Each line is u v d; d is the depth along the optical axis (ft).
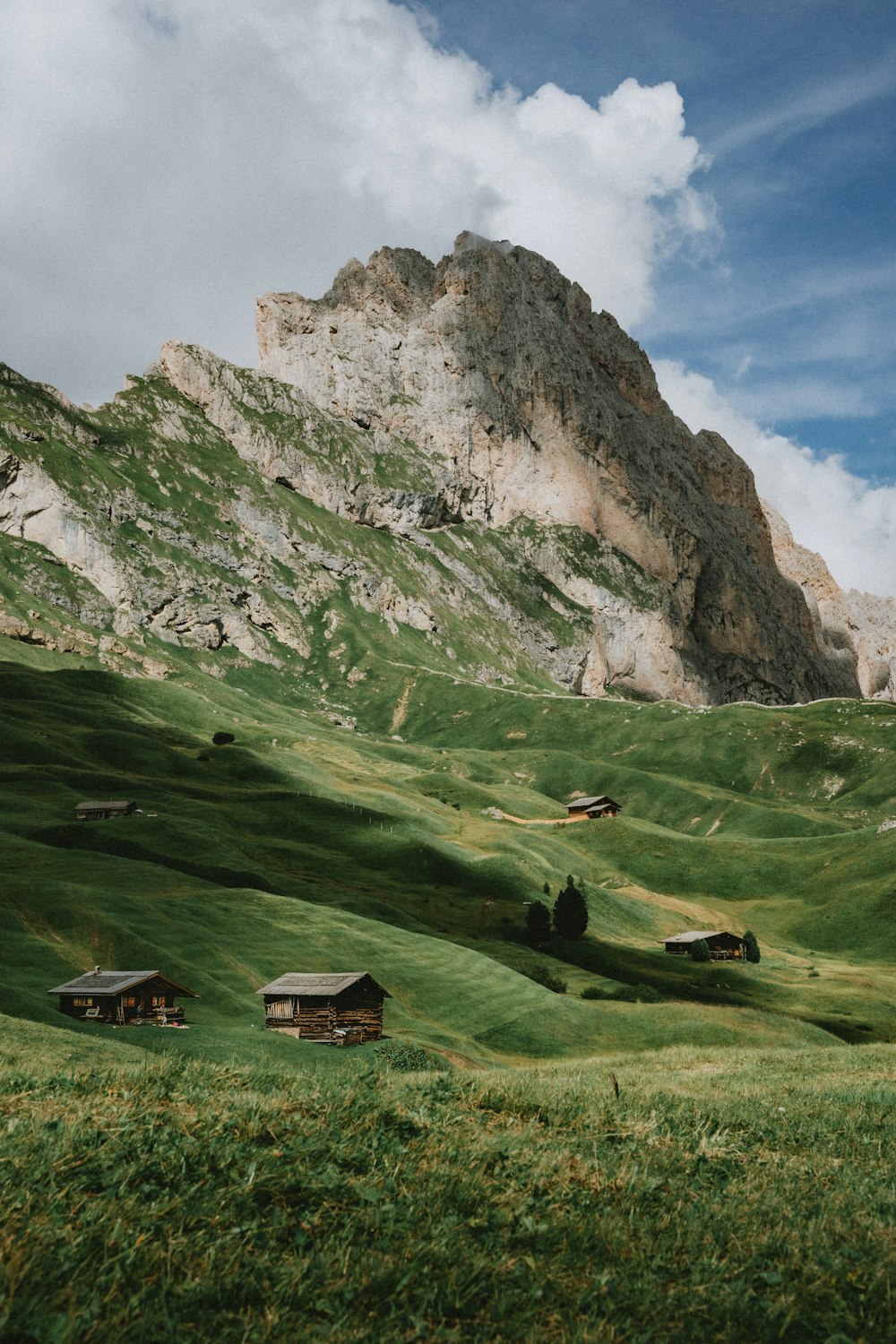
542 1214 30.04
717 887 577.02
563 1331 22.22
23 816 420.77
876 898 507.71
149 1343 19.77
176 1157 30.76
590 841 633.20
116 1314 20.34
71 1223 24.48
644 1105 57.93
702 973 385.29
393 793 643.04
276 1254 24.89
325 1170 31.07
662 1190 35.04
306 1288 22.88
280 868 418.51
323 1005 215.10
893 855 547.49
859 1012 345.10
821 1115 61.52
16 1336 18.58
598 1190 33.63
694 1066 109.60
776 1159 44.39
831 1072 97.81
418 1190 30.68
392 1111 41.68
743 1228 31.04
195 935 266.77
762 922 523.29
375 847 474.90
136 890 301.63
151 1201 27.30
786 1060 113.70
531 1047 249.55
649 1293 24.50
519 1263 25.59
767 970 407.03
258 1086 47.96
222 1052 180.34
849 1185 39.45
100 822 412.77
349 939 294.25
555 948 385.91
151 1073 47.57
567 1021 269.03
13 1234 22.62
